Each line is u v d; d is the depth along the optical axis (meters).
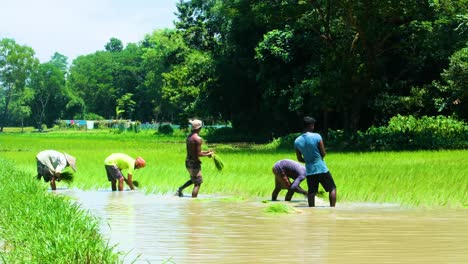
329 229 11.65
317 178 15.61
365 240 10.38
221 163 18.48
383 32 49.16
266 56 58.94
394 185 18.28
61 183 22.50
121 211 14.59
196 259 8.76
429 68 54.56
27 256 8.23
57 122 182.12
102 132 142.62
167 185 20.80
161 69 146.38
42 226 9.80
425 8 47.75
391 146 44.19
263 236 10.84
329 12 49.88
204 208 15.19
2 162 27.36
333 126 61.16
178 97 104.69
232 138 77.38
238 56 72.62
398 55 55.25
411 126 47.44
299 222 12.66
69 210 11.48
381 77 53.59
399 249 9.52
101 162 30.59
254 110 76.19
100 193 19.19
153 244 10.05
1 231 10.37
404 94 55.50
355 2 46.56
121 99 177.50
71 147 55.44
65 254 7.95
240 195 18.50
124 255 9.09
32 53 182.88
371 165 25.50
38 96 187.50
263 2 53.44
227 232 11.31
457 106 49.34
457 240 10.36
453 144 42.91
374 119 55.69
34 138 87.19
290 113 62.44
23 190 15.19
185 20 86.56
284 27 61.53
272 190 19.03
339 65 49.72
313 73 54.78
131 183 20.11
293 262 8.51
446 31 51.56
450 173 20.98
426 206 15.38
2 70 179.88
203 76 78.81
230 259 8.75
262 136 76.56
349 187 18.14
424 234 11.02
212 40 84.19
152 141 77.00
